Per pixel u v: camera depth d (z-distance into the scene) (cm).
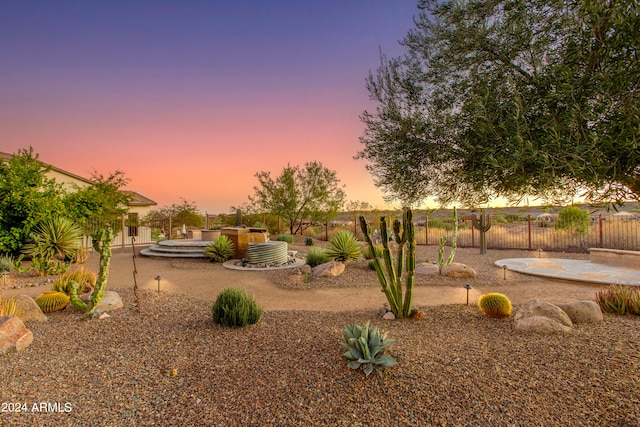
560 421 273
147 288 827
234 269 1211
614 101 236
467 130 309
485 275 1038
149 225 2644
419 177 359
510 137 260
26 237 1120
